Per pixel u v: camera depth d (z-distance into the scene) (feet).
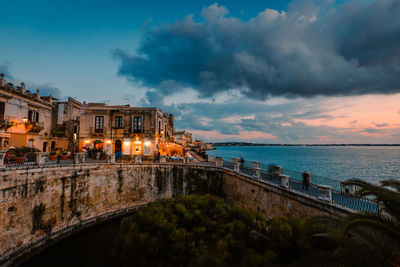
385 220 14.35
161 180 65.16
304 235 17.88
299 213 30.73
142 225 22.63
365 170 148.66
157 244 20.61
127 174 60.75
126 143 83.92
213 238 21.48
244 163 59.77
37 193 40.22
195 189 62.85
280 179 35.94
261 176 45.78
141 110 85.71
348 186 28.40
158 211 24.59
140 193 62.49
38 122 71.56
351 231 16.01
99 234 47.24
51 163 49.08
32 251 37.29
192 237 21.77
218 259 17.39
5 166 36.35
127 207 59.67
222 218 24.59
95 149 78.38
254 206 43.42
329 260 12.70
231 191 54.95
